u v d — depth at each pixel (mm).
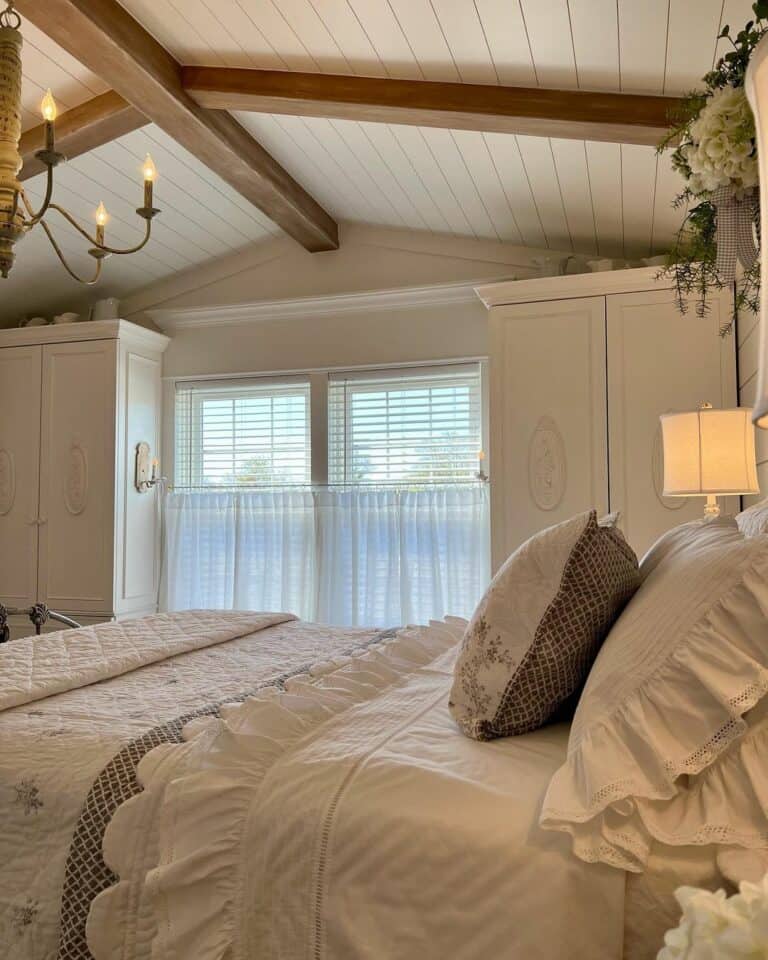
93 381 4488
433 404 4410
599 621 1315
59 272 4547
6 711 1604
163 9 2691
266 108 3074
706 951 556
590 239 3988
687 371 3479
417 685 1690
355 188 4016
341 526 4457
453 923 991
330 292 4656
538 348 3691
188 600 4715
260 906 1111
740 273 3211
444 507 4273
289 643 2420
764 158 761
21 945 1252
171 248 4598
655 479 3494
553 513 3627
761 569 1024
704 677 990
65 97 3238
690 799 1005
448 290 4359
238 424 4793
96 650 2105
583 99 2652
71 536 4469
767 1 1411
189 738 1397
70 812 1279
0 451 4625
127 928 1181
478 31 2445
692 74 2402
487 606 1358
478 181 3611
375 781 1140
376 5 2434
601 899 949
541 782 1113
